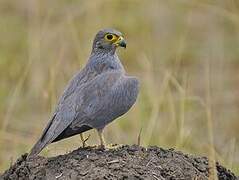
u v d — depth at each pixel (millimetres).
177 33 22719
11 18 24094
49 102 15297
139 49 21375
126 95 10383
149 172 10078
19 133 16688
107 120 10391
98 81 10391
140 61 20156
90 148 10602
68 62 18359
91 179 9898
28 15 22984
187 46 22094
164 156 10469
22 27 23344
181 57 20859
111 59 10789
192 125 16328
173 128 15164
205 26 23250
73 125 10227
